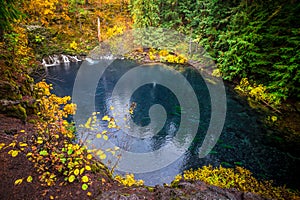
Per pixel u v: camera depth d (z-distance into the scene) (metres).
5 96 4.73
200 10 18.28
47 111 4.90
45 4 17.91
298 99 10.21
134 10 20.31
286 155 7.10
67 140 3.88
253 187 5.56
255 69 12.52
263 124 9.07
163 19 20.89
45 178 3.01
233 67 13.78
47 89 5.53
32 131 4.16
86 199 2.84
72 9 21.23
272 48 11.77
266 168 6.47
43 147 3.42
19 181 2.88
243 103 11.16
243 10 14.72
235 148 7.50
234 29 14.88
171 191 3.43
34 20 18.14
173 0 19.86
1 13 5.03
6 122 4.26
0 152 3.38
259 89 11.65
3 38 6.58
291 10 11.59
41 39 17.00
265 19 12.80
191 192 3.51
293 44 10.77
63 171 3.14
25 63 8.18
